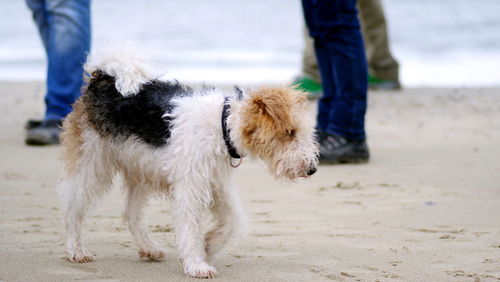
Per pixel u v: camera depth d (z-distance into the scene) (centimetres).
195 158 508
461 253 560
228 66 2152
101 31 2773
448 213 686
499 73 2016
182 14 3253
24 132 1150
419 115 1348
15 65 2205
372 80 1694
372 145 1087
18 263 532
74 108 584
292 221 674
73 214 554
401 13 3144
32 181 820
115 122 549
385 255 561
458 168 898
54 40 1026
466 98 1548
